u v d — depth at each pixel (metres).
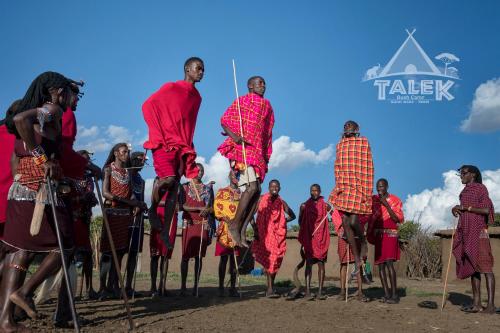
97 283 11.25
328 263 15.59
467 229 7.68
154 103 6.45
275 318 6.38
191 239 9.12
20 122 4.50
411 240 17.83
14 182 4.75
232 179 8.27
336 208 7.96
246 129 7.57
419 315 7.09
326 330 5.68
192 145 6.77
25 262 4.67
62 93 4.93
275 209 8.91
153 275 8.90
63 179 4.92
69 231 4.87
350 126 8.15
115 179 8.04
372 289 10.72
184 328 5.43
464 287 11.87
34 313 4.60
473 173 7.95
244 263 17.48
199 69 6.73
